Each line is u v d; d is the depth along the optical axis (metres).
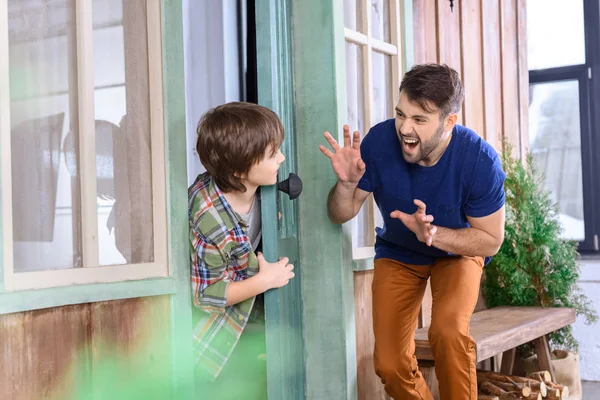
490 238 2.29
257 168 2.16
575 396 3.91
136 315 1.88
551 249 3.97
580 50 5.05
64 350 1.68
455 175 2.27
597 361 4.74
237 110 2.15
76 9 1.84
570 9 5.06
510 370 3.75
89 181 1.83
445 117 2.13
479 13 4.37
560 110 5.09
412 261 2.45
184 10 3.27
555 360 3.86
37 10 1.73
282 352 2.40
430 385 3.41
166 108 2.01
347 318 2.56
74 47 1.83
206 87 3.29
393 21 3.13
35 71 1.72
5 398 1.53
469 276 2.36
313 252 2.57
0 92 1.59
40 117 1.73
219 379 2.50
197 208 2.14
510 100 4.75
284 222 2.49
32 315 1.60
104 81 1.89
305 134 2.58
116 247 1.89
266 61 2.43
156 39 2.02
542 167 5.11
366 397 2.84
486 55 4.43
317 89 2.56
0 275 1.55
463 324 2.24
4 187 1.57
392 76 3.13
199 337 2.17
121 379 1.83
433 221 2.35
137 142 1.97
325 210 2.56
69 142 1.80
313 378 2.56
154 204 2.00
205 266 2.11
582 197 5.00
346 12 2.79
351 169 2.28
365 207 2.92
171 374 1.98
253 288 2.15
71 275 1.74
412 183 2.31
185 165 2.04
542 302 3.97
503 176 2.30
